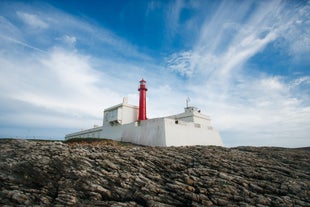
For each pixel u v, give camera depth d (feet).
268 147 133.08
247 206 45.55
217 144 138.31
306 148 131.85
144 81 148.77
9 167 52.70
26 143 76.02
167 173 62.95
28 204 40.81
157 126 112.47
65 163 58.03
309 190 54.60
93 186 49.55
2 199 40.55
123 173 57.57
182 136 115.55
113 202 45.47
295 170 72.49
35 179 50.01
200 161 73.15
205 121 150.92
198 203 47.32
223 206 46.11
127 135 127.54
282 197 50.19
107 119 146.92
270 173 66.08
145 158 70.64
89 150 72.38
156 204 44.96
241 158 82.84
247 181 58.29
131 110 142.51
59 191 46.85
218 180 57.11
